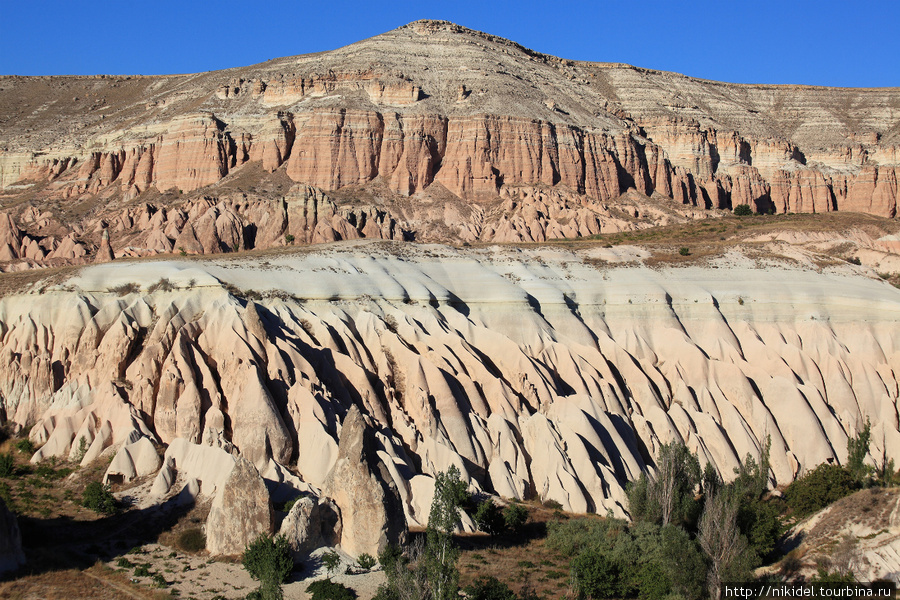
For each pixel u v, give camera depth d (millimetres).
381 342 80562
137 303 79312
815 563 56156
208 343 76000
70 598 48656
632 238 122125
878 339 94125
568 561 57219
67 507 62156
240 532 54938
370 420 71125
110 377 74750
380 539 53938
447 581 47031
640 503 64250
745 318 95562
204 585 50719
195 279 81188
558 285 95438
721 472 78000
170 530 58156
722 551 54375
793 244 110688
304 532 53812
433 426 73188
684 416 81125
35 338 78625
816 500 67750
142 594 49438
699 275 98812
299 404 70375
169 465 64812
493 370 82625
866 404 87500
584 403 76625
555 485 69125
